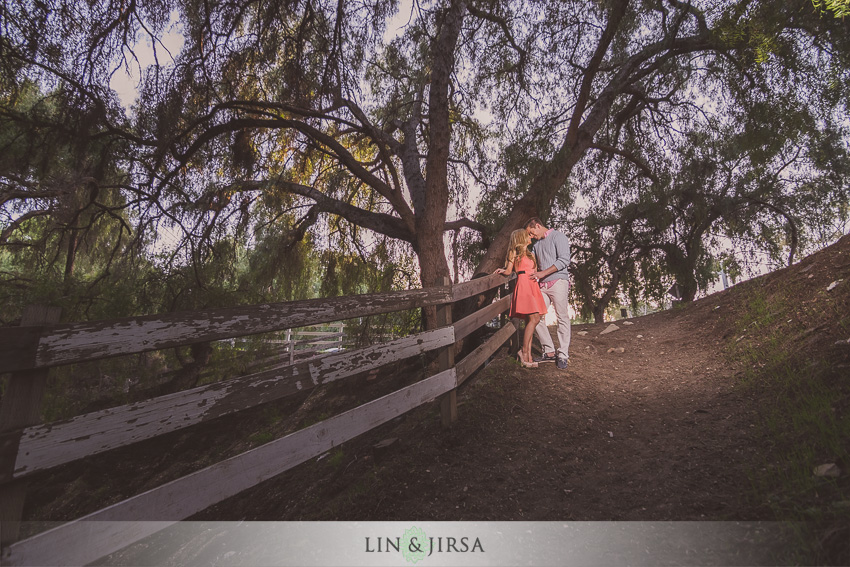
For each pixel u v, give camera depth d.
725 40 7.28
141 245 9.12
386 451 4.08
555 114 10.92
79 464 9.04
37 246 9.35
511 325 5.96
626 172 12.98
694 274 17.30
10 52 6.72
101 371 8.70
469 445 3.78
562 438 3.81
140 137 8.18
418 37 8.69
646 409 4.25
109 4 6.98
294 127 7.98
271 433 8.62
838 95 7.98
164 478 8.30
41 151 8.31
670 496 2.69
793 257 15.65
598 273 18.73
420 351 3.72
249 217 9.35
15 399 1.48
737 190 15.25
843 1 4.33
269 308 2.43
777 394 3.53
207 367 10.61
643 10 9.63
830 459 2.42
